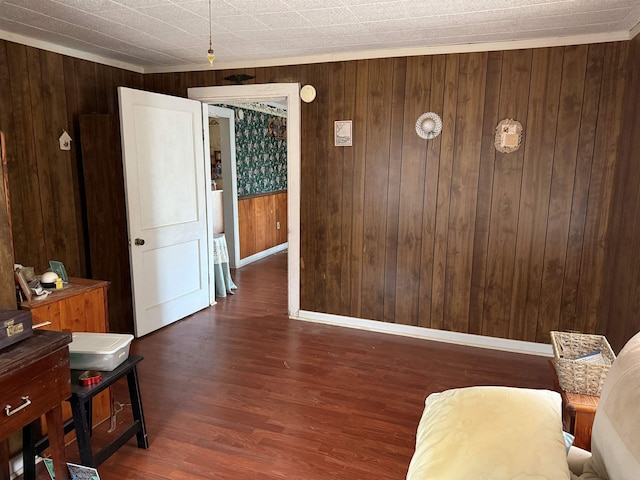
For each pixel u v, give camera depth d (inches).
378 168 144.3
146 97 138.9
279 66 149.9
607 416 48.2
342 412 101.9
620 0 93.7
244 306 177.5
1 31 115.3
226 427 95.7
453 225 139.1
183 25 113.7
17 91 120.4
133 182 136.5
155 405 104.3
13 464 79.7
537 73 124.2
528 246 132.7
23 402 57.9
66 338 64.3
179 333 148.9
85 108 142.4
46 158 129.9
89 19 108.7
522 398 52.6
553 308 133.1
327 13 104.0
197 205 165.2
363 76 140.8
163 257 151.1
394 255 147.3
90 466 72.4
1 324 58.7
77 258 142.4
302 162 153.4
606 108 120.3
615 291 115.7
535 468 42.2
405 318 149.3
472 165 134.1
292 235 158.4
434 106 134.8
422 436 51.4
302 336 146.9
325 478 80.7
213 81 158.9
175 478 80.3
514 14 103.4
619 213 116.0
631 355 50.7
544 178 128.2
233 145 231.0
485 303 139.5
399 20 108.9
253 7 100.1
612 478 45.1
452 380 117.8
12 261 74.8
